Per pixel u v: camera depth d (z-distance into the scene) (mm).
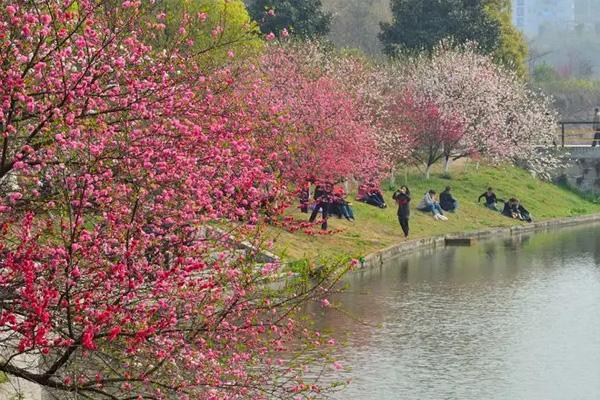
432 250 57188
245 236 16844
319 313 34750
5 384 18281
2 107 13781
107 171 14172
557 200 81000
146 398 14570
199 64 17500
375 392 25859
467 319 35938
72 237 13523
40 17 13938
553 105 119312
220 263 15562
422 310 37219
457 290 42156
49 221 14234
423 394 26109
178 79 15992
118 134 15258
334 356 29000
